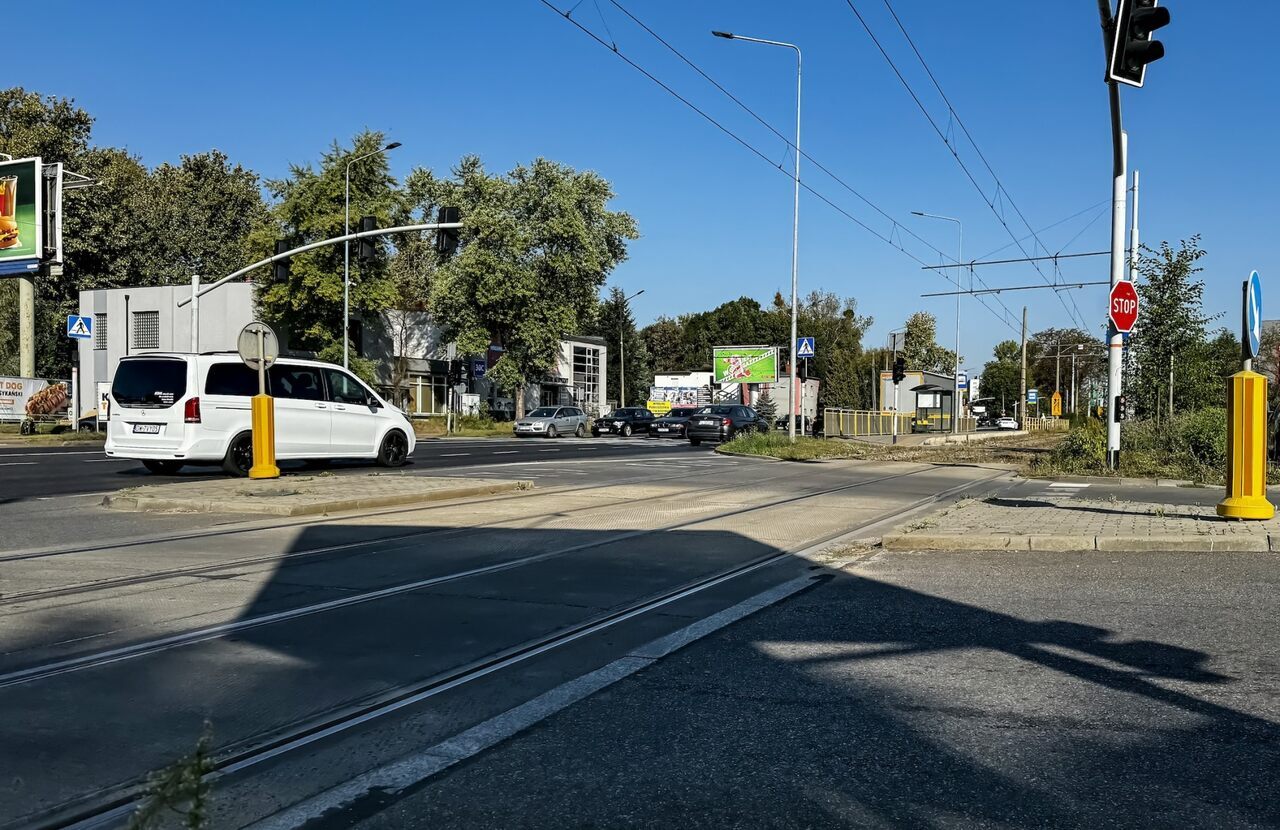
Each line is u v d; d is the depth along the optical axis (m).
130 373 16.14
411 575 7.79
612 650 5.55
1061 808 3.35
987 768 3.71
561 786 3.57
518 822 3.26
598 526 10.80
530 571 8.04
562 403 69.56
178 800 2.62
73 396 36.28
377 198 47.06
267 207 70.50
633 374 87.38
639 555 8.88
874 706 4.48
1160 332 21.52
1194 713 4.33
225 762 3.81
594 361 73.69
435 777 3.66
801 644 5.63
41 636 5.75
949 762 3.78
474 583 7.50
